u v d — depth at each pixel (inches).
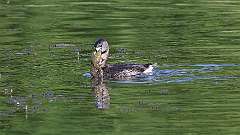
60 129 729.0
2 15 1358.3
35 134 716.7
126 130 725.9
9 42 1149.7
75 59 1039.0
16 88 875.4
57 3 1478.8
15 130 729.6
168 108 793.6
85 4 1470.2
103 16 1352.1
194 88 866.1
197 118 759.1
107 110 786.8
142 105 805.9
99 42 957.8
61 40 1170.6
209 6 1440.7
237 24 1264.8
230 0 1502.2
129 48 1104.2
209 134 710.5
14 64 1000.9
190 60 1007.6
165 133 715.4
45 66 990.4
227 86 870.4
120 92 861.2
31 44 1136.2
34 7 1437.0
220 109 787.4
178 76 924.0
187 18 1327.5
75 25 1278.3
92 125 741.9
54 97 839.1
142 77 927.7
